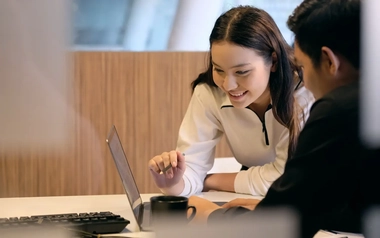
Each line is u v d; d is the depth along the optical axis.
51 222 0.91
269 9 1.24
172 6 1.28
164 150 2.46
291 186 0.80
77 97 2.22
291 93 1.14
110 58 2.27
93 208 1.19
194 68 2.45
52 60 0.67
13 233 0.82
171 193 1.36
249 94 1.27
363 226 0.83
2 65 0.63
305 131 0.82
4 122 0.64
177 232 0.83
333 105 0.79
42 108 0.66
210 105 1.50
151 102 2.43
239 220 0.78
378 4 0.77
